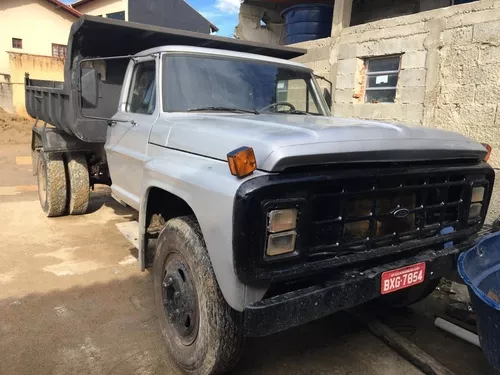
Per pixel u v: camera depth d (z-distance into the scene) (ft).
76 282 13.21
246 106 11.95
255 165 6.95
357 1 30.35
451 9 17.98
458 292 12.71
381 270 8.05
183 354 8.63
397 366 9.47
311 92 13.98
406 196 8.50
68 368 9.07
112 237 17.44
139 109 12.56
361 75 22.33
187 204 8.73
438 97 18.63
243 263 6.79
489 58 16.79
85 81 12.30
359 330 10.96
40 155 20.21
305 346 10.19
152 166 9.68
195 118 10.49
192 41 15.71
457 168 9.04
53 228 18.38
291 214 6.98
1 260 14.71
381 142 7.79
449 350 10.14
